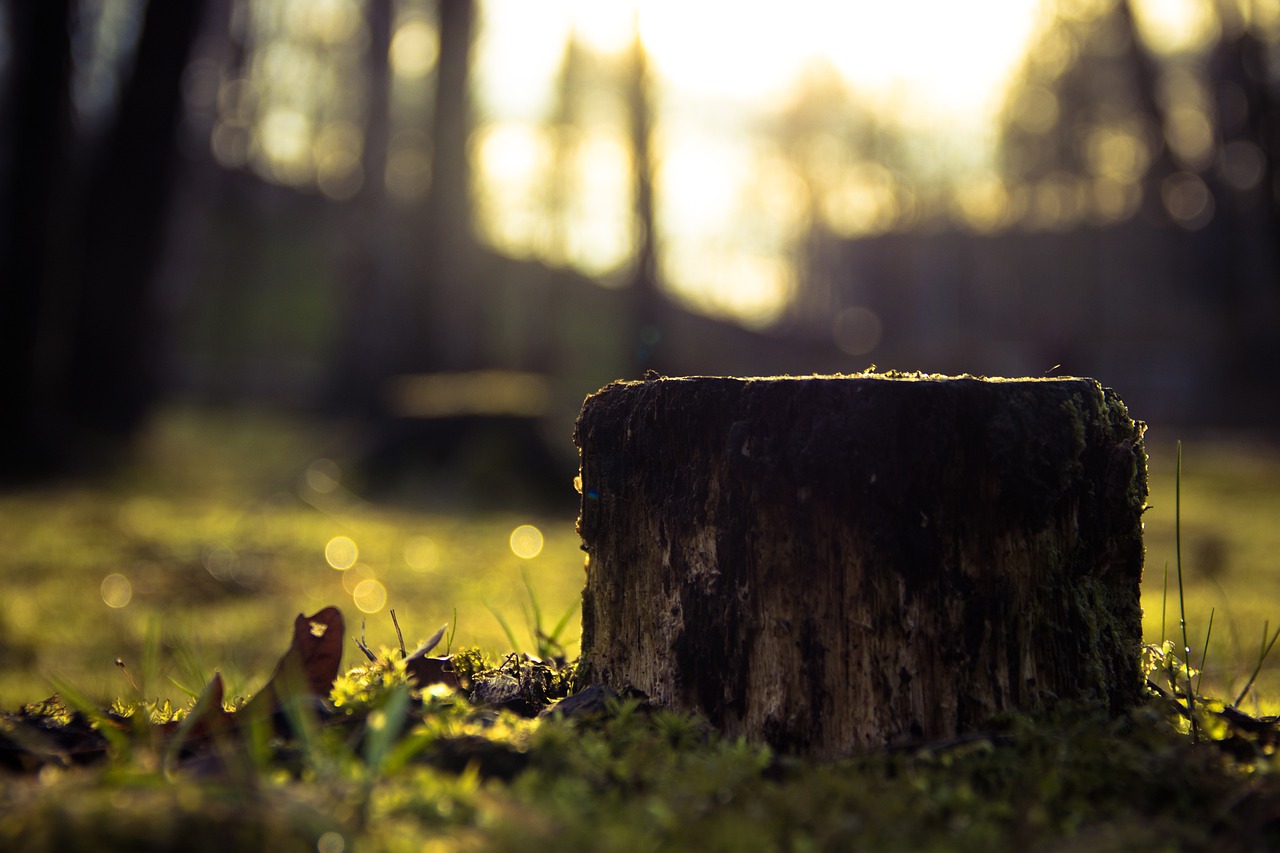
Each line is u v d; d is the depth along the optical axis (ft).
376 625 17.54
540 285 145.59
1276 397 124.67
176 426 77.66
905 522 6.38
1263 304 131.75
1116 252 145.18
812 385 6.54
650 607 6.97
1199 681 7.43
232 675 11.21
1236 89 99.71
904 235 153.89
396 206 86.22
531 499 42.98
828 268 161.58
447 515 39.83
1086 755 5.64
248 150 127.34
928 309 153.99
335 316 131.54
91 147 61.98
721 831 4.51
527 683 7.29
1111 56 110.73
